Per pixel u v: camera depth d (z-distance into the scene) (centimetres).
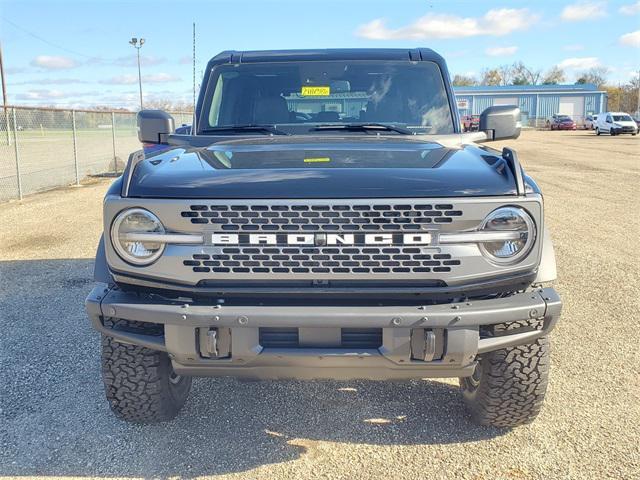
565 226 978
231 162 316
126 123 2186
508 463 322
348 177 282
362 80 448
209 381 424
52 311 568
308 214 272
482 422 349
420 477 311
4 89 4706
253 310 273
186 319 276
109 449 337
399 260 274
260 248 274
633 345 483
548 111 7362
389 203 270
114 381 329
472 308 276
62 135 1872
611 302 591
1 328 523
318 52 461
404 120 438
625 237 893
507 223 278
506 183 284
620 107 8644
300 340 278
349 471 317
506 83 10438
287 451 336
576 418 368
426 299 282
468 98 7369
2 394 402
